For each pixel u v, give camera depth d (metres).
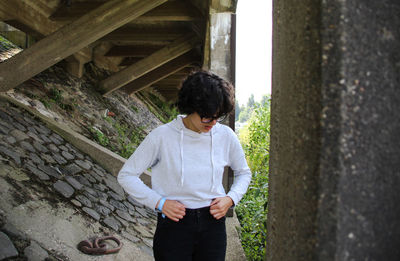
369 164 0.72
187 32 6.95
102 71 8.16
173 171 1.53
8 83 4.42
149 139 1.56
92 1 5.85
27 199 2.61
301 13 0.81
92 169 4.10
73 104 5.78
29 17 5.44
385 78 0.73
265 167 3.98
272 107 1.05
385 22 0.74
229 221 4.14
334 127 0.71
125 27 6.96
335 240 0.70
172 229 1.53
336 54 0.72
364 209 0.71
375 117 0.72
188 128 1.57
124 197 4.09
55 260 2.17
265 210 3.34
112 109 7.39
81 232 2.72
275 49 1.04
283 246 0.88
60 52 4.48
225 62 4.22
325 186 0.71
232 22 4.26
